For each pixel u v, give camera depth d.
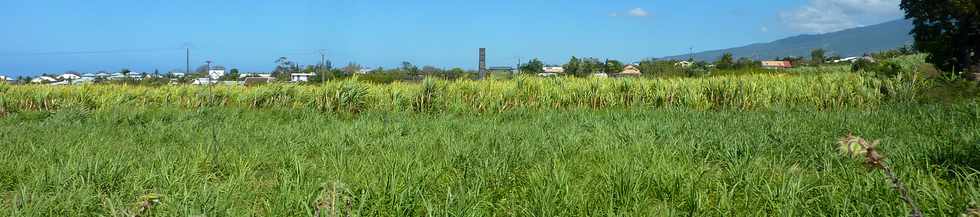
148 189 5.11
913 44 27.95
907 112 10.84
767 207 4.38
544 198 4.34
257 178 6.09
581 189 4.75
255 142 8.30
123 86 19.77
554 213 4.20
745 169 5.33
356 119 13.52
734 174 5.27
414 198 4.51
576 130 9.23
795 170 5.66
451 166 6.11
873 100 15.55
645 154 6.49
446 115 14.25
